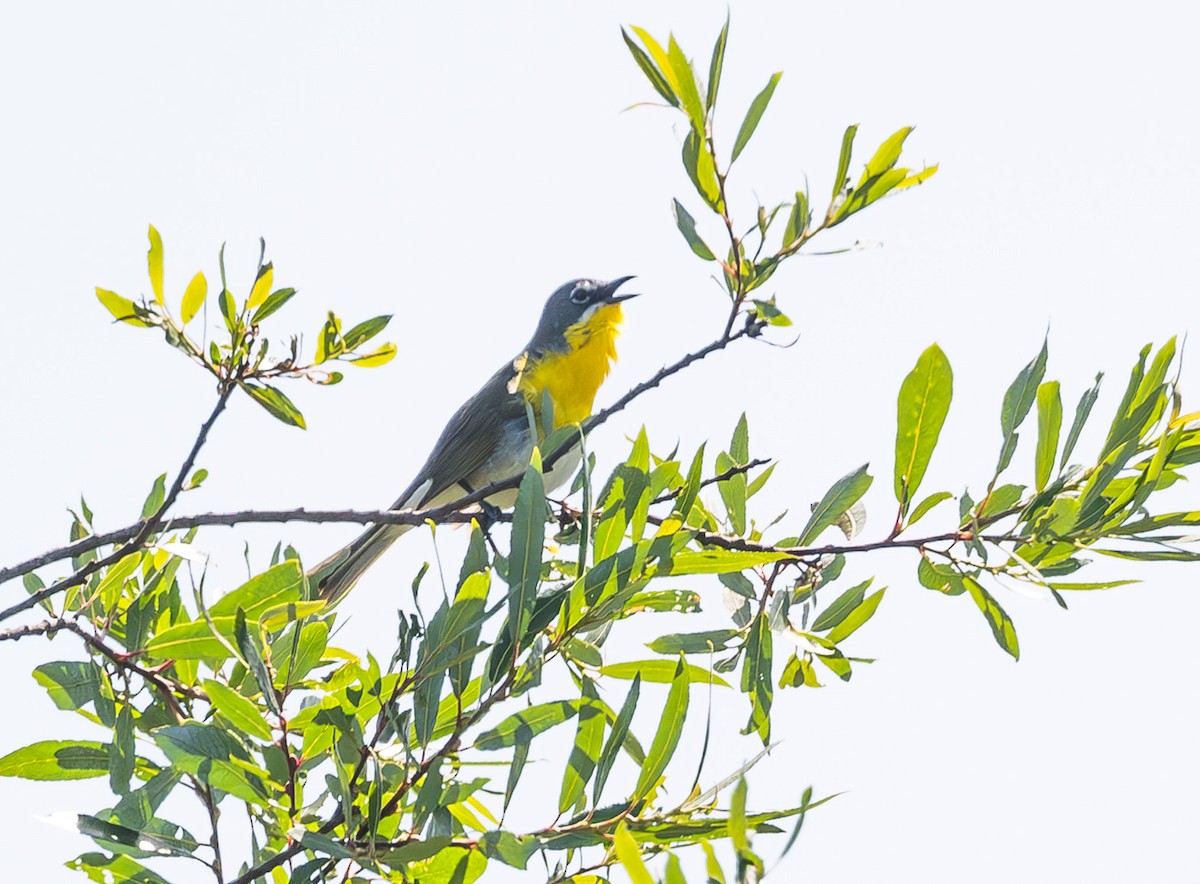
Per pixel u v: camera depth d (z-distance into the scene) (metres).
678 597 9.10
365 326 9.81
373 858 6.91
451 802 7.05
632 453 8.12
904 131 9.08
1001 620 8.66
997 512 8.62
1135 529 8.28
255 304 9.51
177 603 9.38
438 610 7.35
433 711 7.29
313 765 7.71
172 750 7.06
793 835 5.14
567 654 8.81
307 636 7.88
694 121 9.03
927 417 8.60
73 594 9.71
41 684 8.91
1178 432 8.43
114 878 8.16
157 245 9.35
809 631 9.58
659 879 4.99
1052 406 8.41
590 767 7.30
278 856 7.33
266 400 9.80
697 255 9.28
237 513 10.09
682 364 9.41
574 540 10.15
